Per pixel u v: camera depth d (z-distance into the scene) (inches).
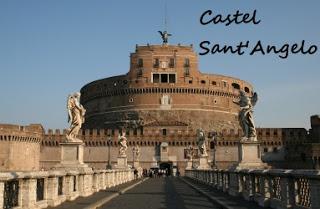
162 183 1846.7
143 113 4965.6
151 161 4296.3
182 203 789.2
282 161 4288.9
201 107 5049.2
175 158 4298.7
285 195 558.9
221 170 1112.2
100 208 696.4
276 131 4370.1
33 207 579.2
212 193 1008.9
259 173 676.1
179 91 5029.5
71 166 970.7
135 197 954.7
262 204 657.0
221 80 5344.5
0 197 478.9
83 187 914.1
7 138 3833.7
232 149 4325.8
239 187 882.8
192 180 2094.0
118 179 1646.2
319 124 4365.2
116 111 5167.3
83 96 5935.0
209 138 4325.8
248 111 995.9
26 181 562.6
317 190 450.0
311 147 4067.4
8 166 3799.2
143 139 4340.6
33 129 4116.6
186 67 5157.5
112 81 5315.0
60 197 736.3
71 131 1012.5
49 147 4276.6
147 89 5029.5
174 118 4918.8
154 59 5157.5
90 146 4315.9
